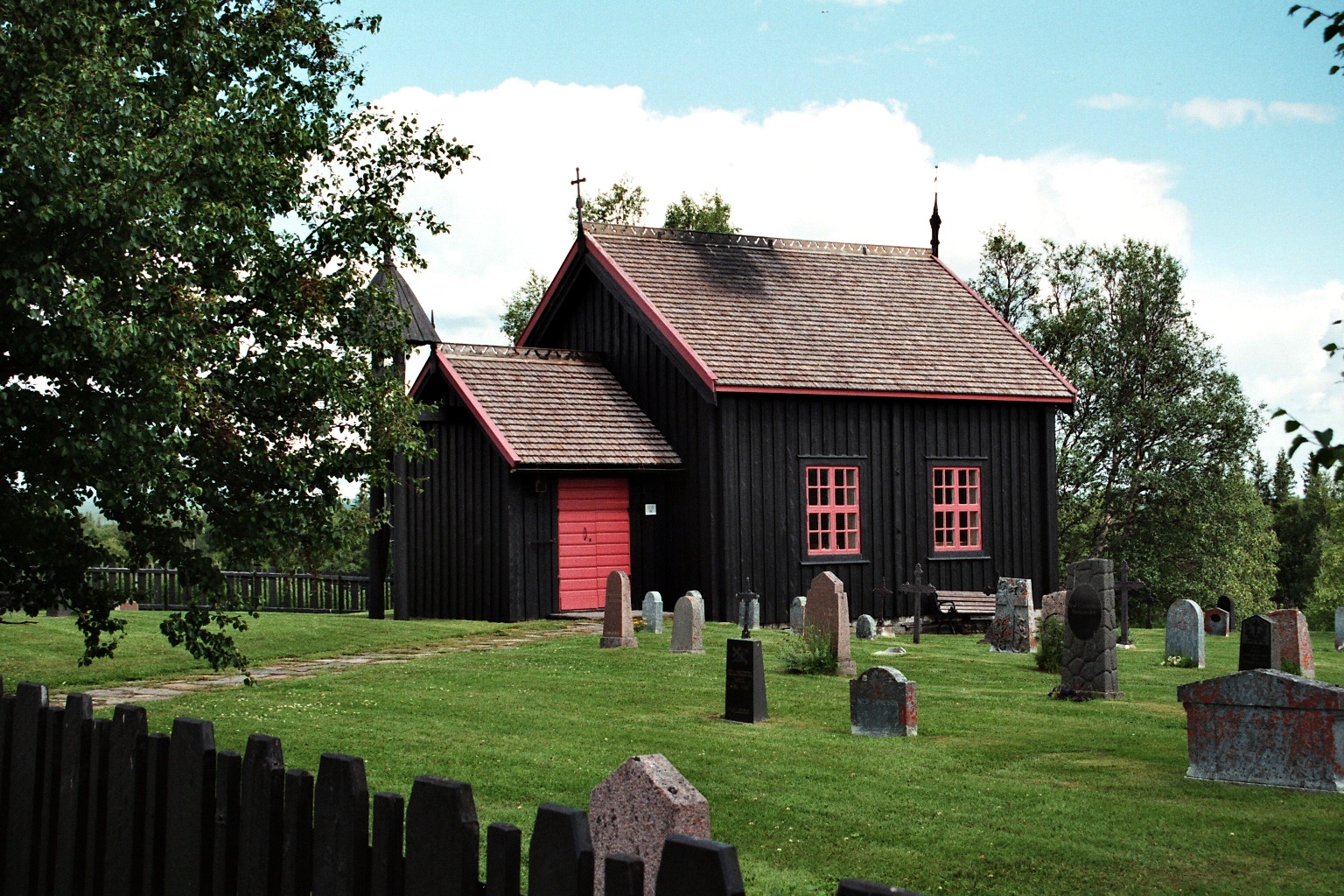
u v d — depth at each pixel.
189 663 19.39
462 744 12.52
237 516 14.35
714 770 11.36
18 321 11.43
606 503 27.48
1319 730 10.35
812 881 8.16
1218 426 48.38
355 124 16.52
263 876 5.29
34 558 13.19
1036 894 7.95
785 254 32.34
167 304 12.71
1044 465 31.78
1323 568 69.69
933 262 35.09
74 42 12.53
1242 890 7.98
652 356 28.48
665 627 24.62
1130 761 11.69
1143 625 53.66
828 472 28.38
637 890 4.07
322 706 14.97
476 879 4.54
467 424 27.38
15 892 6.62
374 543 28.86
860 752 12.20
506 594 26.11
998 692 16.45
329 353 15.10
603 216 51.56
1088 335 51.16
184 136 12.95
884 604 28.92
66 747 6.32
